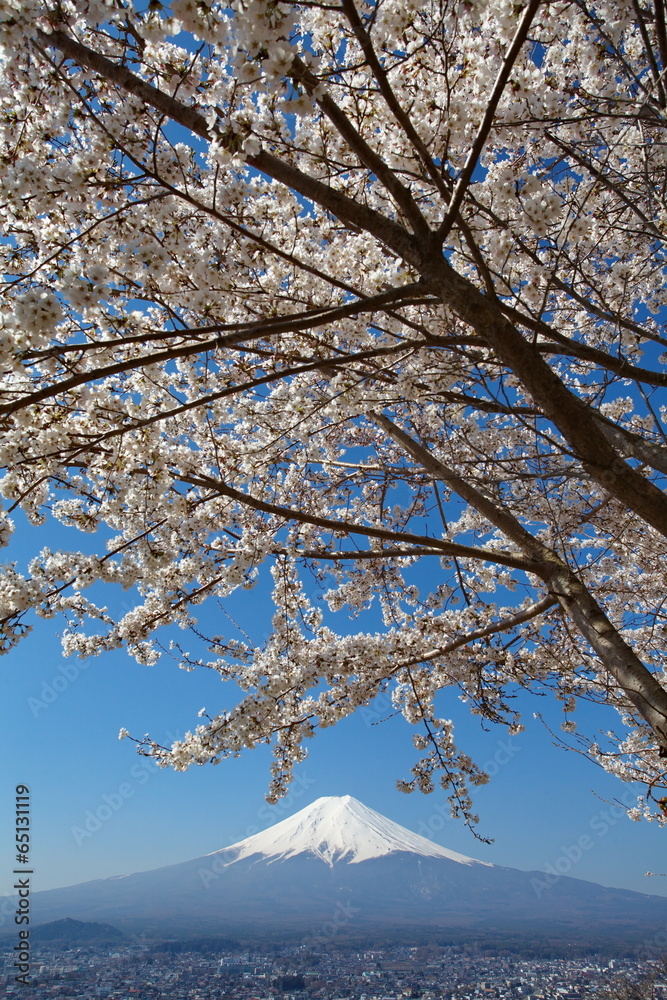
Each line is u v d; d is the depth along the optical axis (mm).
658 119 3033
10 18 2475
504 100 3535
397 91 3596
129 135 3236
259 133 2996
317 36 3508
